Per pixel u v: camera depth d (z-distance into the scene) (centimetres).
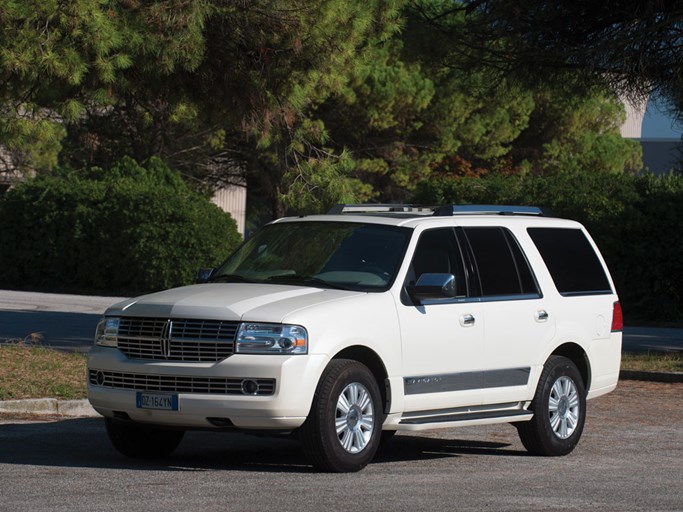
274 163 5294
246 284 1311
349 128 5503
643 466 1370
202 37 1964
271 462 1311
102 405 1244
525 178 4228
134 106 5028
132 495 1048
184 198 4366
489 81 2802
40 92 2009
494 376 1383
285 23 2016
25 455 1306
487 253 1416
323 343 1191
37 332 2783
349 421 1219
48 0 1802
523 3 2469
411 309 1296
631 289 3881
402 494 1099
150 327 1223
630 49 2359
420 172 5566
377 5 2183
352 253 1333
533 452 1452
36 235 4519
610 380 1559
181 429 1224
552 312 1463
